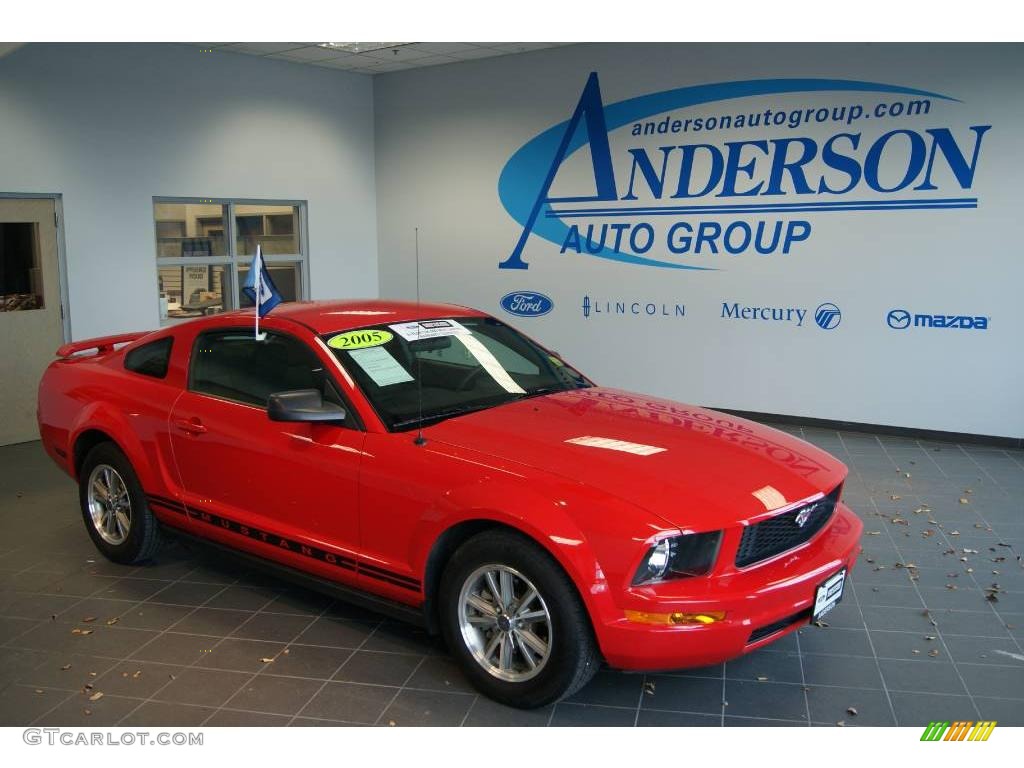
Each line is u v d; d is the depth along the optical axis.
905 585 4.61
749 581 3.15
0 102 7.55
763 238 8.38
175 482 4.52
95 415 4.77
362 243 11.00
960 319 7.58
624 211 9.15
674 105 8.68
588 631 3.17
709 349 8.87
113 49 8.35
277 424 4.02
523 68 9.58
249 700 3.52
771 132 8.20
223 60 9.31
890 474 6.75
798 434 8.12
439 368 4.21
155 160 8.80
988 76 7.18
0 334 7.74
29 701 3.54
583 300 9.59
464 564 3.40
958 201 7.44
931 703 3.46
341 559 3.83
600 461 3.39
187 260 9.27
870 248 7.88
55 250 8.10
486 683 3.45
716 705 3.45
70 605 4.43
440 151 10.39
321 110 10.32
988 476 6.68
